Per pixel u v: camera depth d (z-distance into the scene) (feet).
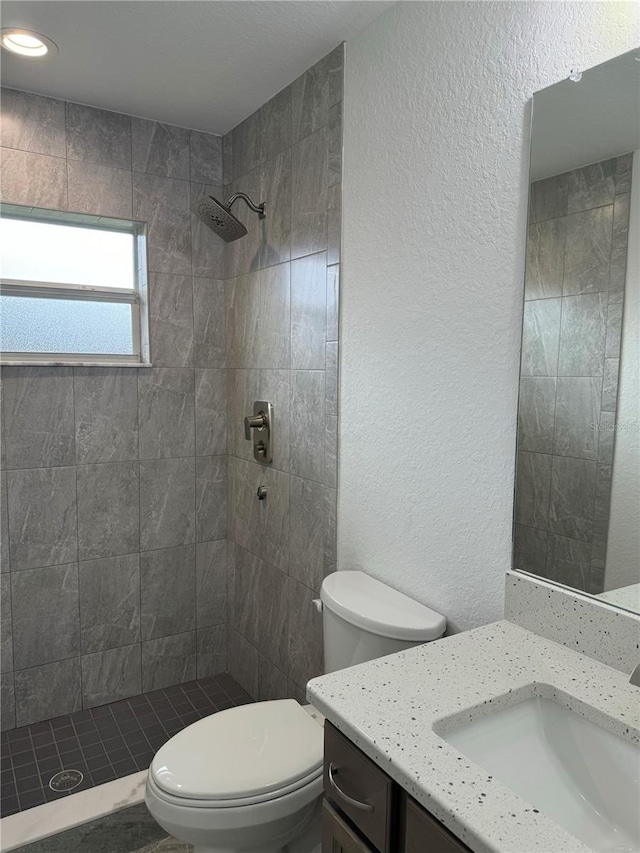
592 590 4.11
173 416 8.94
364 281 6.18
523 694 3.70
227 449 9.43
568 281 4.16
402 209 5.62
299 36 6.18
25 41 6.32
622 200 3.80
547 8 4.22
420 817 2.94
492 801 2.75
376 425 6.13
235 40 6.28
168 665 9.24
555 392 4.29
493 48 4.64
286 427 7.74
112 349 8.73
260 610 8.65
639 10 3.67
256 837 4.87
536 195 4.34
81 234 8.45
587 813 3.39
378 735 3.21
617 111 3.80
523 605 4.55
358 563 6.54
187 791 4.71
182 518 9.16
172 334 8.82
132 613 8.87
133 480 8.72
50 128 7.70
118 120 8.13
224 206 7.13
